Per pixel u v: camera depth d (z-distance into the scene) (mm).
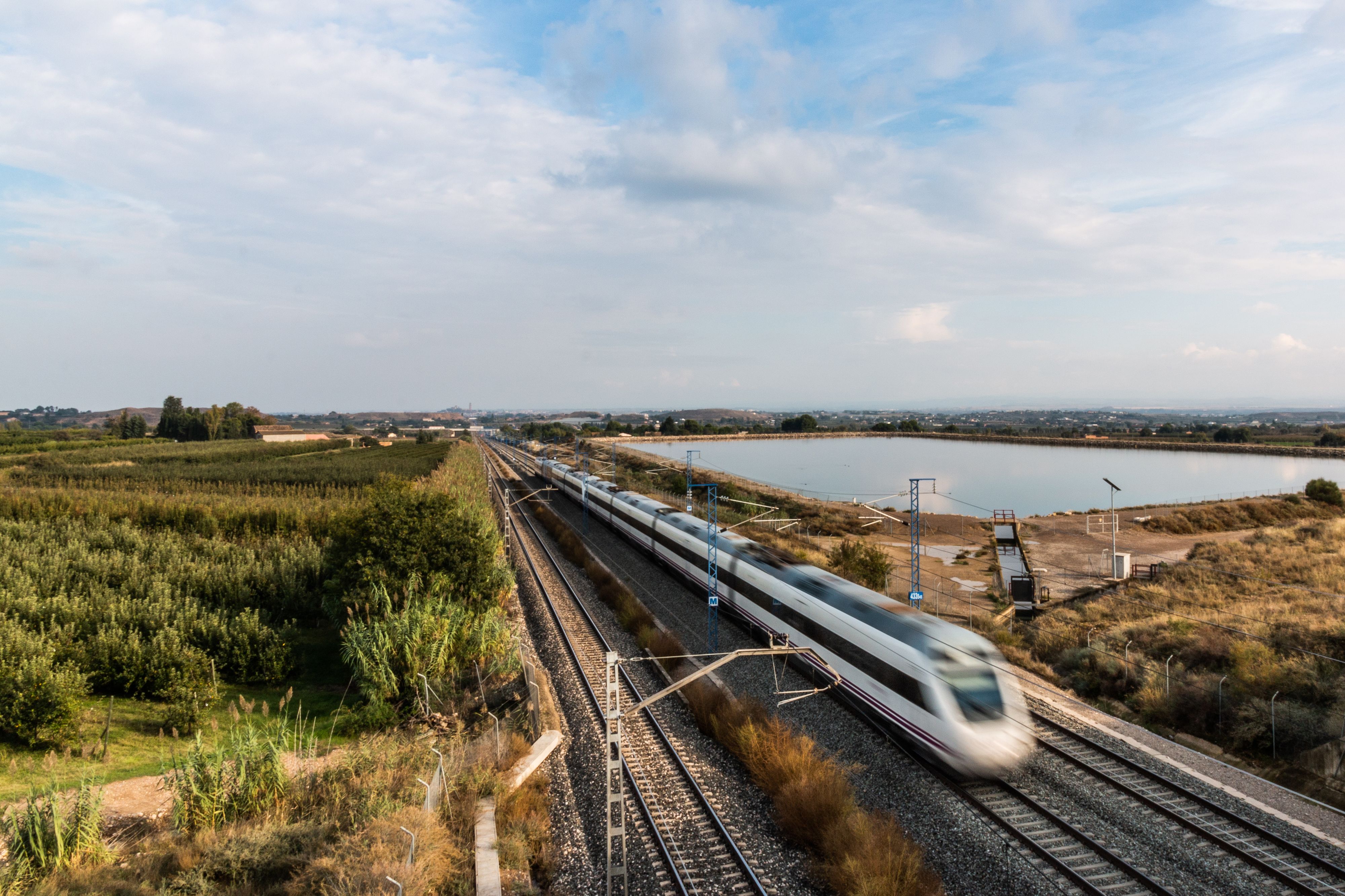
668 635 26984
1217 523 57875
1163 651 24516
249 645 22531
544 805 16266
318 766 17375
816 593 23312
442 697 21969
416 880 11469
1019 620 33625
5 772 15070
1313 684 19359
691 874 13750
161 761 16359
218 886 11883
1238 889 12648
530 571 40562
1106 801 15492
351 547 28547
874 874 12742
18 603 22297
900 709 18094
